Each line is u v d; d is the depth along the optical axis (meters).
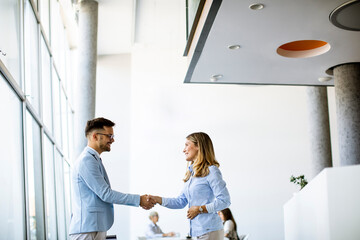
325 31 5.54
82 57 9.91
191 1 6.16
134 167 12.10
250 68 6.80
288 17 5.16
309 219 3.98
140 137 12.27
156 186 12.00
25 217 4.30
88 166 3.72
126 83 12.62
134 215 11.73
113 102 12.50
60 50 9.51
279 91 12.38
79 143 9.41
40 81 6.02
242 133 12.19
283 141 12.13
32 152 5.18
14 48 4.34
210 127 12.25
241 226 11.70
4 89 3.83
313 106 9.85
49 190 6.83
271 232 11.67
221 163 12.05
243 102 12.34
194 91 12.45
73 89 11.65
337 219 3.34
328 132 9.77
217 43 5.84
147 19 11.86
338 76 6.77
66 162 9.51
